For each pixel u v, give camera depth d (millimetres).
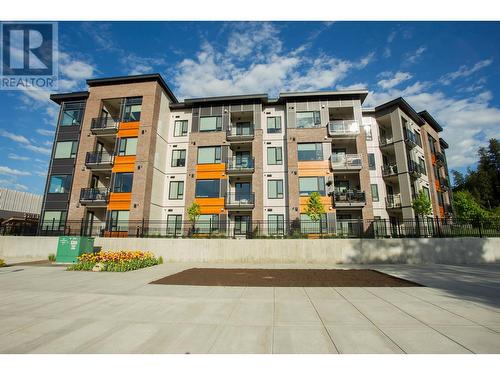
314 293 7703
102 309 6184
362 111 25766
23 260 17453
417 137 27906
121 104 25125
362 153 23266
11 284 9297
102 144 26062
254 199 23484
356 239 16312
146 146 23469
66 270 12797
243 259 16625
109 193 23188
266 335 4566
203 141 25156
